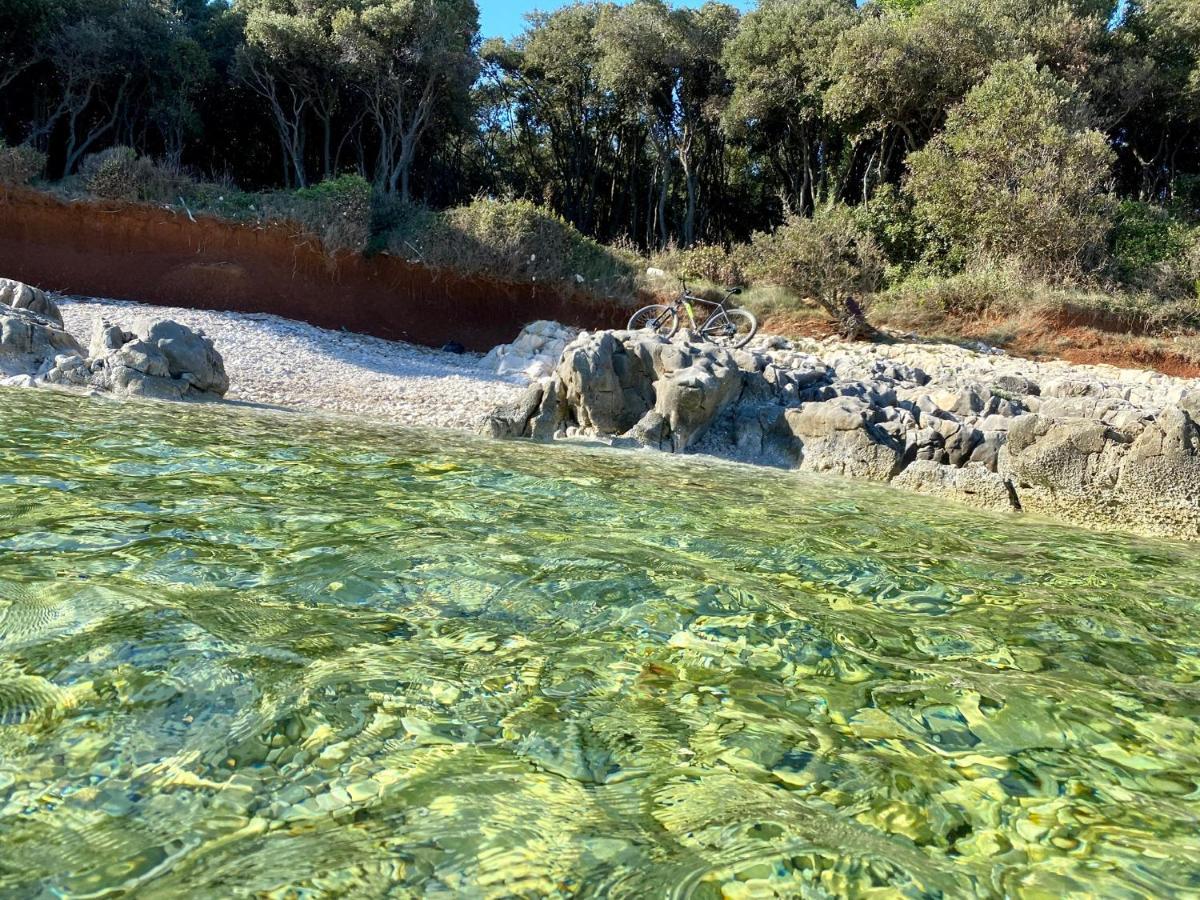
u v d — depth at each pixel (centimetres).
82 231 2222
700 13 3700
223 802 237
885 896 212
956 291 2483
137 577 412
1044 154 2600
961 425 1007
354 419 1173
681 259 2797
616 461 954
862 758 282
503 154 4425
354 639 356
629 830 234
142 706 285
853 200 3688
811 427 1074
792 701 324
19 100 3070
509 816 237
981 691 343
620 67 3403
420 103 3262
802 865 222
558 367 1153
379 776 254
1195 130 3628
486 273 2550
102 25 2803
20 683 296
